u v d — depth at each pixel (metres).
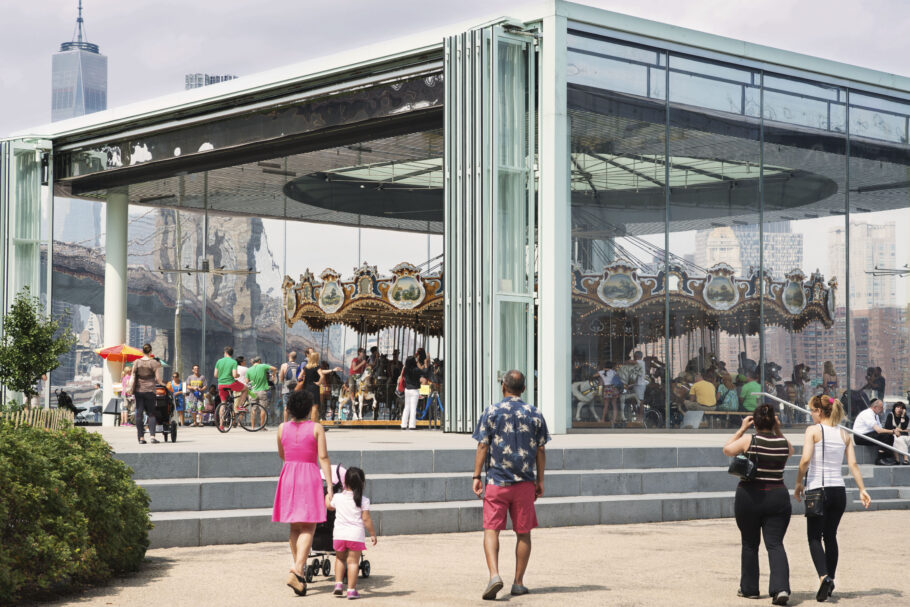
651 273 20.80
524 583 9.32
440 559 10.88
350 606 8.21
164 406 17.27
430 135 24.84
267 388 24.41
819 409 8.98
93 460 9.55
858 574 10.18
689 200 21.33
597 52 20.47
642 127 20.88
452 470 14.63
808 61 23.09
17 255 29.91
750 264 22.00
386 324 29.11
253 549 11.46
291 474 8.93
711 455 16.66
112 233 31.52
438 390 27.08
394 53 21.91
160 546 11.48
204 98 25.67
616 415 20.28
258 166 28.08
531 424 8.77
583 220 20.19
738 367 21.69
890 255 24.11
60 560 8.29
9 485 8.11
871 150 24.11
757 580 8.68
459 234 20.42
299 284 29.05
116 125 28.23
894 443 20.00
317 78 23.45
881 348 23.72
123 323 31.66
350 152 26.84
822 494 8.73
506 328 20.17
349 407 28.08
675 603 8.35
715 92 21.84
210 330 33.38
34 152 29.88
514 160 20.30
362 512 8.77
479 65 20.16
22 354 27.77
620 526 14.02
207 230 33.78
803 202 22.89
